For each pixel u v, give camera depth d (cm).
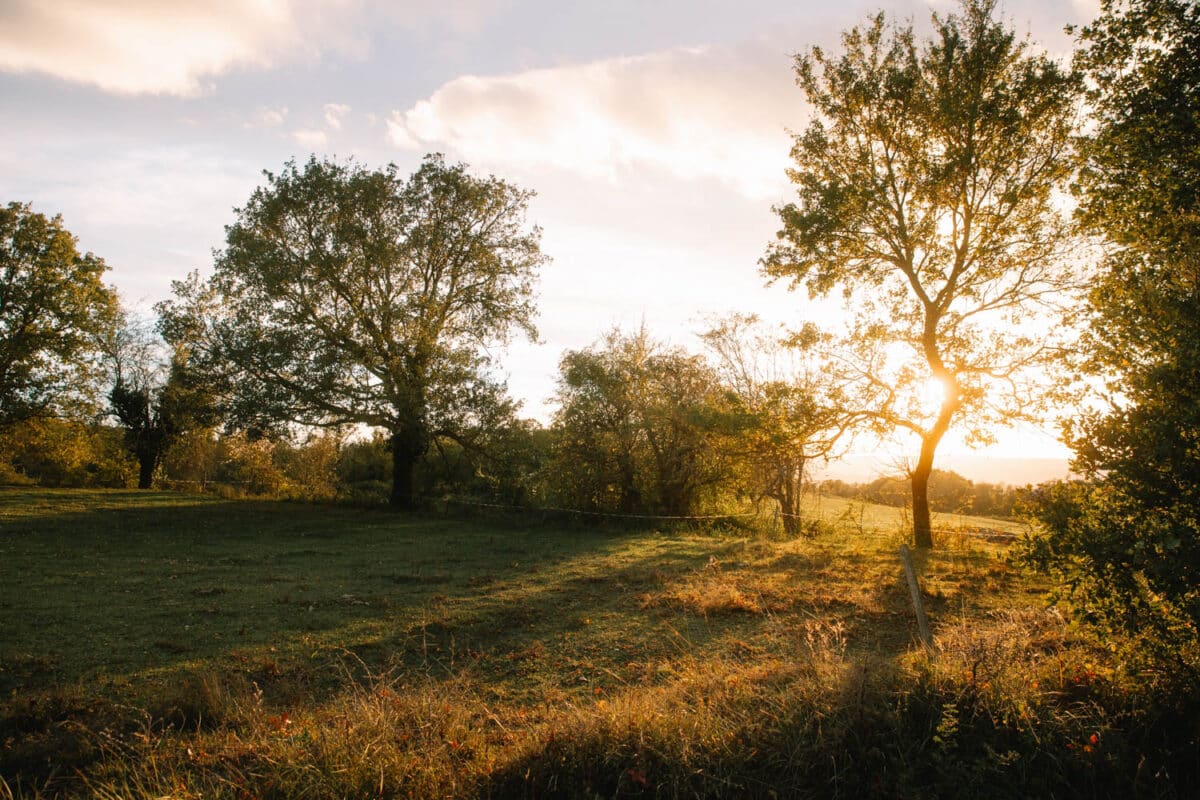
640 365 2514
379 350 2748
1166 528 510
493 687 725
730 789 489
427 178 2859
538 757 511
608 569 1464
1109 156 1141
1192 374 557
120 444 4081
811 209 1922
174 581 1269
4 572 1295
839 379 1931
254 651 838
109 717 625
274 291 2652
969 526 1958
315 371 2573
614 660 816
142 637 893
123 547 1659
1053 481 617
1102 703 574
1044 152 1728
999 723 547
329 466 3900
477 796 479
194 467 4375
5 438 3534
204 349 2805
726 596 1119
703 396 2423
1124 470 551
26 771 524
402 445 2886
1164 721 539
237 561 1516
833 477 2369
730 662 757
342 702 627
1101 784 491
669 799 482
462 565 1513
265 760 509
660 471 2470
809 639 707
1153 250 900
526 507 2658
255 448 3741
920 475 1911
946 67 1744
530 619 1007
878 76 1830
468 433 2755
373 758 494
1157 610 544
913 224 1914
